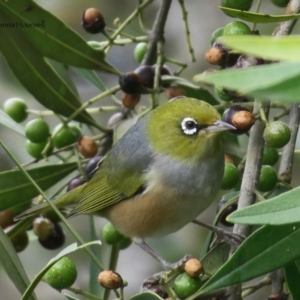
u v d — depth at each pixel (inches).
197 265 219.6
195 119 292.8
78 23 474.3
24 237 315.6
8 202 296.4
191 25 505.4
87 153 313.6
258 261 199.8
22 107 338.0
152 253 315.6
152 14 503.5
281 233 201.5
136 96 324.2
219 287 197.9
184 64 325.7
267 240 201.3
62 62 303.0
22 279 226.1
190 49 314.2
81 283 426.6
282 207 164.1
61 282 237.0
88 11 314.3
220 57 249.1
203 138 291.1
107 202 323.6
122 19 481.7
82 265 432.5
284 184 264.2
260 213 163.5
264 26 424.2
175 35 501.7
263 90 95.3
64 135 316.5
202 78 98.3
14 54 292.0
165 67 340.8
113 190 322.3
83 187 334.0
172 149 301.4
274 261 200.1
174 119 301.0
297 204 164.4
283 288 248.5
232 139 332.5
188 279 221.6
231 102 269.9
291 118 273.0
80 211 331.0
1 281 451.2
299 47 97.1
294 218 162.6
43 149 316.5
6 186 293.9
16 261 227.3
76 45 299.1
